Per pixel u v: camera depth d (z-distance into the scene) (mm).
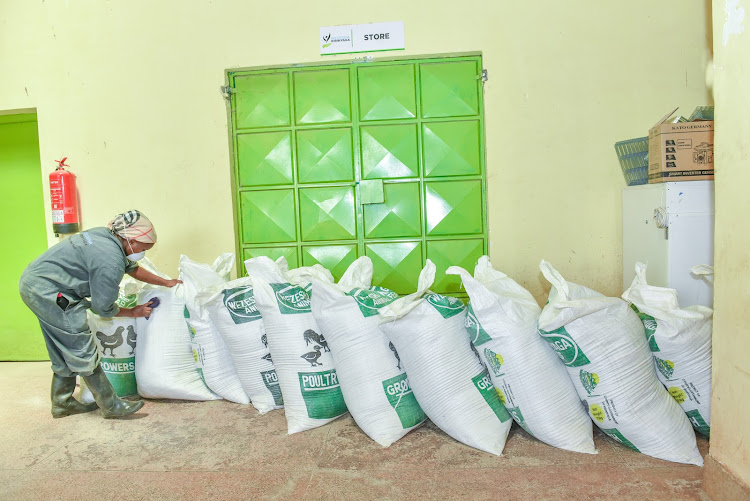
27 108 3432
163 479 2094
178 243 3400
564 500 1833
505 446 2248
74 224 3381
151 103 3354
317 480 2033
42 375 3496
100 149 3398
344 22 3227
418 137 3312
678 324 2133
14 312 3820
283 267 2953
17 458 2318
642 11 3109
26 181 3742
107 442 2453
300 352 2531
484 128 3246
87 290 2633
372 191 3326
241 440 2416
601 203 3195
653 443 2082
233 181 3398
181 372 2914
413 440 2340
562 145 3193
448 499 1868
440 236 3355
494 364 2240
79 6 3342
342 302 2416
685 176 2529
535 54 3166
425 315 2316
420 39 3201
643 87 3135
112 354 2930
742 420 1678
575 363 2137
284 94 3346
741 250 1677
